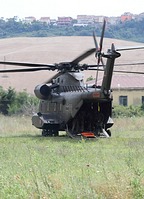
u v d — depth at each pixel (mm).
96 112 67062
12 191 25703
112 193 25047
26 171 33000
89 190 25062
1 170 33656
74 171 33062
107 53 60938
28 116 113625
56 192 25516
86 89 67938
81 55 67625
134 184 25094
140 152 43594
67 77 69812
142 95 138250
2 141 59219
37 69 68000
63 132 78438
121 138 61875
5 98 121938
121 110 115562
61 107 69000
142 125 85750
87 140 60750
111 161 38656
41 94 69938
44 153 44656
